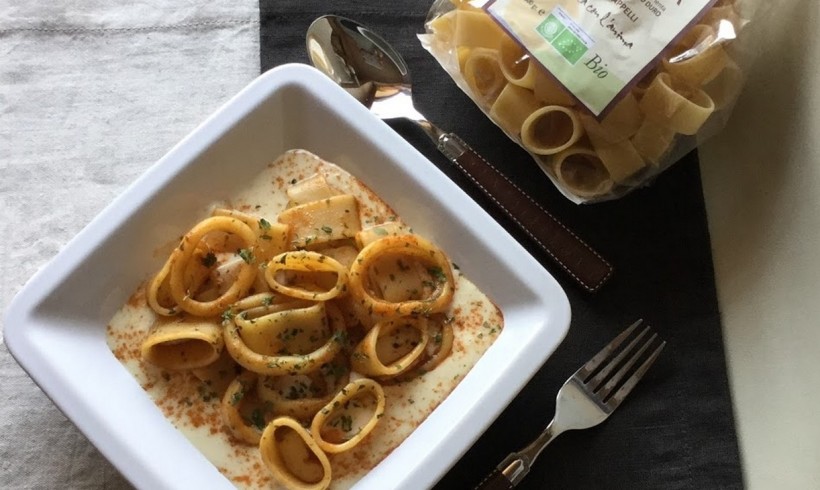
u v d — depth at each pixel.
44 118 0.40
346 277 0.34
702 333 0.38
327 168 0.38
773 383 0.35
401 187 0.36
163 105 0.41
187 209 0.36
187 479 0.32
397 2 0.42
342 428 0.33
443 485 0.35
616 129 0.37
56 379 0.32
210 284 0.36
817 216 0.33
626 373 0.37
